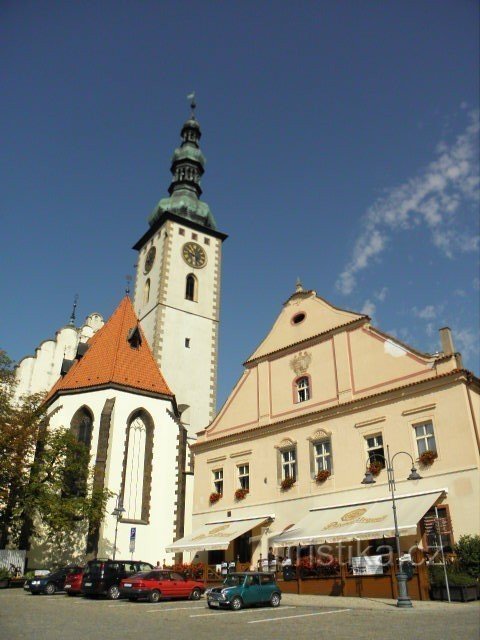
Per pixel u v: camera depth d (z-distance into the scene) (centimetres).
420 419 2834
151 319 6253
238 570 3234
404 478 2795
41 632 1445
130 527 4003
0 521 3478
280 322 3900
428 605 2056
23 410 3872
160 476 4306
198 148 7788
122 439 4225
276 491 3403
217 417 4066
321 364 3475
